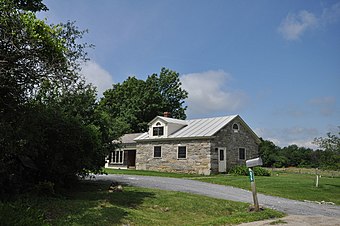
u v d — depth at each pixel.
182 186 16.86
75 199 10.73
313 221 9.48
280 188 17.88
